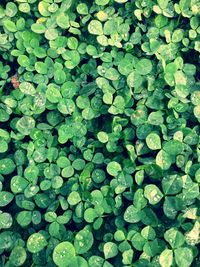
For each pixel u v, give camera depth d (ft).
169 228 0.83
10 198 0.89
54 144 0.95
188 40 1.02
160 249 0.80
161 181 0.87
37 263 0.84
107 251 0.81
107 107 0.96
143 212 0.83
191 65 0.97
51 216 0.86
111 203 0.87
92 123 0.96
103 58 1.00
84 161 0.91
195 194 0.83
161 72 0.97
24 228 0.89
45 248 0.85
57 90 0.96
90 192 0.89
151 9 1.05
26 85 0.98
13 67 1.08
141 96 0.95
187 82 0.95
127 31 1.03
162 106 0.94
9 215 0.87
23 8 1.08
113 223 0.87
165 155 0.87
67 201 0.88
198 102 0.93
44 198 0.89
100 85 0.96
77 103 0.95
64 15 1.04
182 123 0.91
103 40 1.02
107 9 1.06
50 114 0.97
